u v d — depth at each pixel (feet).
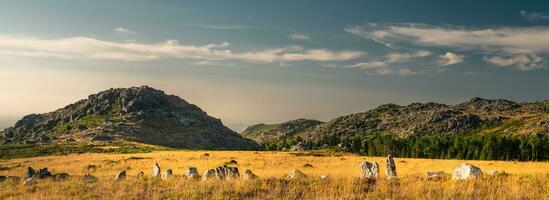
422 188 60.90
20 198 69.62
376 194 58.90
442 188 60.90
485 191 58.95
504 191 58.23
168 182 78.02
